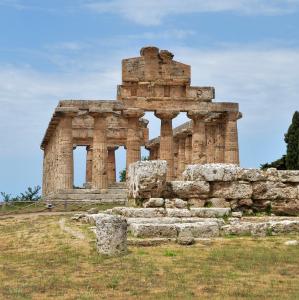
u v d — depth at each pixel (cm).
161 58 7731
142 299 1816
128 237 2730
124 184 8975
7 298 1858
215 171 3338
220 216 3178
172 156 7756
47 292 1936
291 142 8188
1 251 2841
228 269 2202
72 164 7288
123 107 7394
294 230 2925
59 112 7256
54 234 3319
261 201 3403
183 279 2053
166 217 3108
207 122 8356
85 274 2184
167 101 7700
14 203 6462
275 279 2055
